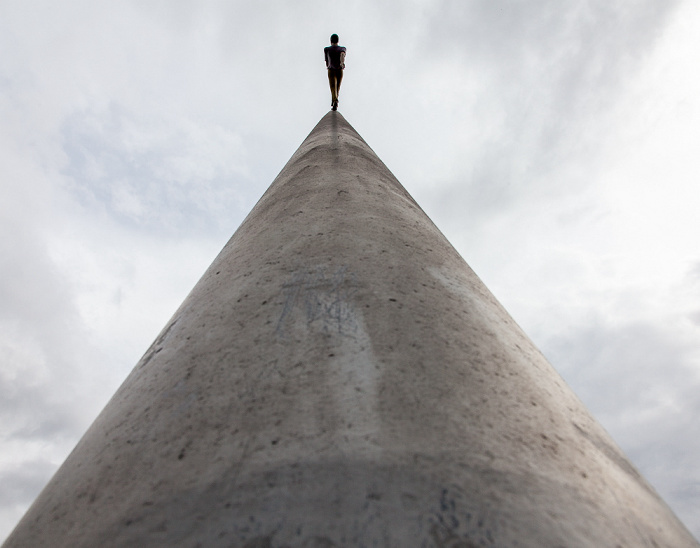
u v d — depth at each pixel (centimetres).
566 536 136
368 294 234
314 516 132
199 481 150
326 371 183
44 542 162
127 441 187
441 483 141
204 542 131
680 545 161
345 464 145
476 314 251
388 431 156
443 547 125
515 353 234
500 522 134
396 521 130
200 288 323
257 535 129
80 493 175
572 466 167
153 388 217
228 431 167
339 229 314
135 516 147
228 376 195
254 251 321
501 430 169
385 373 181
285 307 231
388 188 464
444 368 191
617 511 157
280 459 150
